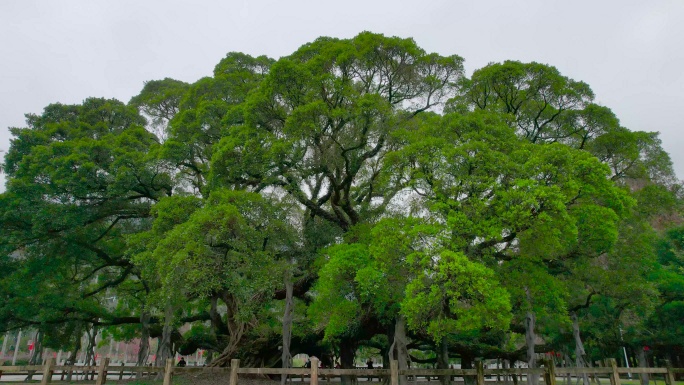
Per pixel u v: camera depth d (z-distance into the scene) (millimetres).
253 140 20266
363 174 25062
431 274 15320
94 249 26250
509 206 16078
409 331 23719
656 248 30297
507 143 18625
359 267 17641
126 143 25828
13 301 24469
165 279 16859
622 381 34969
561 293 18844
